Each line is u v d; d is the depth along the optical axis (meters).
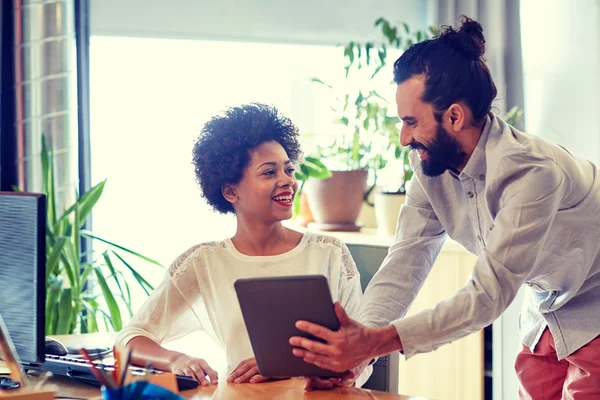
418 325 1.63
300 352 1.61
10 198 1.62
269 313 1.58
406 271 2.03
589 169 1.92
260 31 3.90
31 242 1.60
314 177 3.57
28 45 3.34
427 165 1.86
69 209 3.18
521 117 3.77
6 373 1.81
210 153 2.07
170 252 4.07
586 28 3.60
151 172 4.03
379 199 3.45
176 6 3.77
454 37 1.76
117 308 3.10
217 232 4.12
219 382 1.82
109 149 3.96
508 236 1.68
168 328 2.10
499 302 1.67
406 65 1.78
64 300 2.98
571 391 2.04
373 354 1.61
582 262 1.92
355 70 3.84
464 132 1.80
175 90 4.02
